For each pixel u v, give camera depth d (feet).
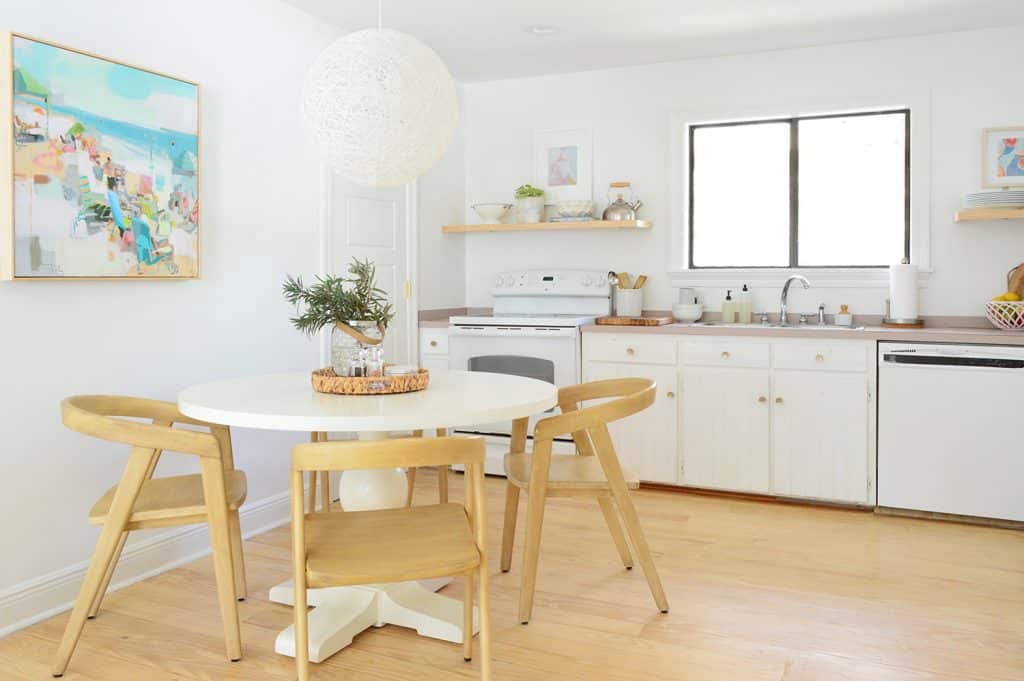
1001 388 11.05
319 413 6.69
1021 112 12.55
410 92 7.59
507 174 16.08
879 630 7.83
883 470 11.78
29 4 7.96
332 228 12.57
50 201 8.04
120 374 9.09
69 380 8.53
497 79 15.89
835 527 11.23
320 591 8.26
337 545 6.31
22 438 8.09
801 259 14.23
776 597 8.67
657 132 14.78
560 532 10.94
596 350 13.55
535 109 15.74
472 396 7.65
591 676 6.93
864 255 13.80
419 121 7.71
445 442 5.96
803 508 12.22
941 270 13.04
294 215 11.78
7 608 7.93
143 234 9.10
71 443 8.57
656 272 14.93
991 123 12.71
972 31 12.74
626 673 6.98
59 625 8.09
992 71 12.67
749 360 12.51
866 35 13.01
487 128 16.21
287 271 11.65
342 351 8.13
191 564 9.86
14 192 7.68
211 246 10.32
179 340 9.86
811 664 7.13
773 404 12.39
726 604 8.48
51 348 8.33
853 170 13.80
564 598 8.64
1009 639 7.61
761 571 9.46
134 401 8.14
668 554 10.06
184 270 9.67
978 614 8.20
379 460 5.79
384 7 11.64
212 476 7.06
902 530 11.10
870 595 8.71
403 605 8.02
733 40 13.25
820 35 13.01
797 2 11.46
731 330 12.59
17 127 7.69
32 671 7.09
